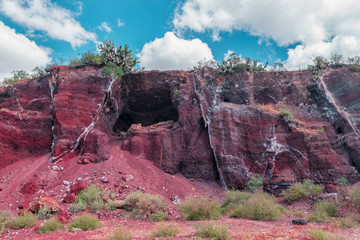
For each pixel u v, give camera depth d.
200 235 8.88
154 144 21.34
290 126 21.02
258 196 14.98
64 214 12.68
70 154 19.80
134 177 18.52
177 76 24.47
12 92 24.89
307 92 24.36
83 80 22.31
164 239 8.70
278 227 10.59
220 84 24.28
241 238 8.38
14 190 15.95
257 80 24.69
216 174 21.19
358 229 10.12
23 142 20.53
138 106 27.02
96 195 14.82
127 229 10.17
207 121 22.09
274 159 20.28
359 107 21.78
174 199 17.59
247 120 21.64
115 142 22.97
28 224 11.41
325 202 14.58
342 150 20.50
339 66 24.92
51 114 22.22
